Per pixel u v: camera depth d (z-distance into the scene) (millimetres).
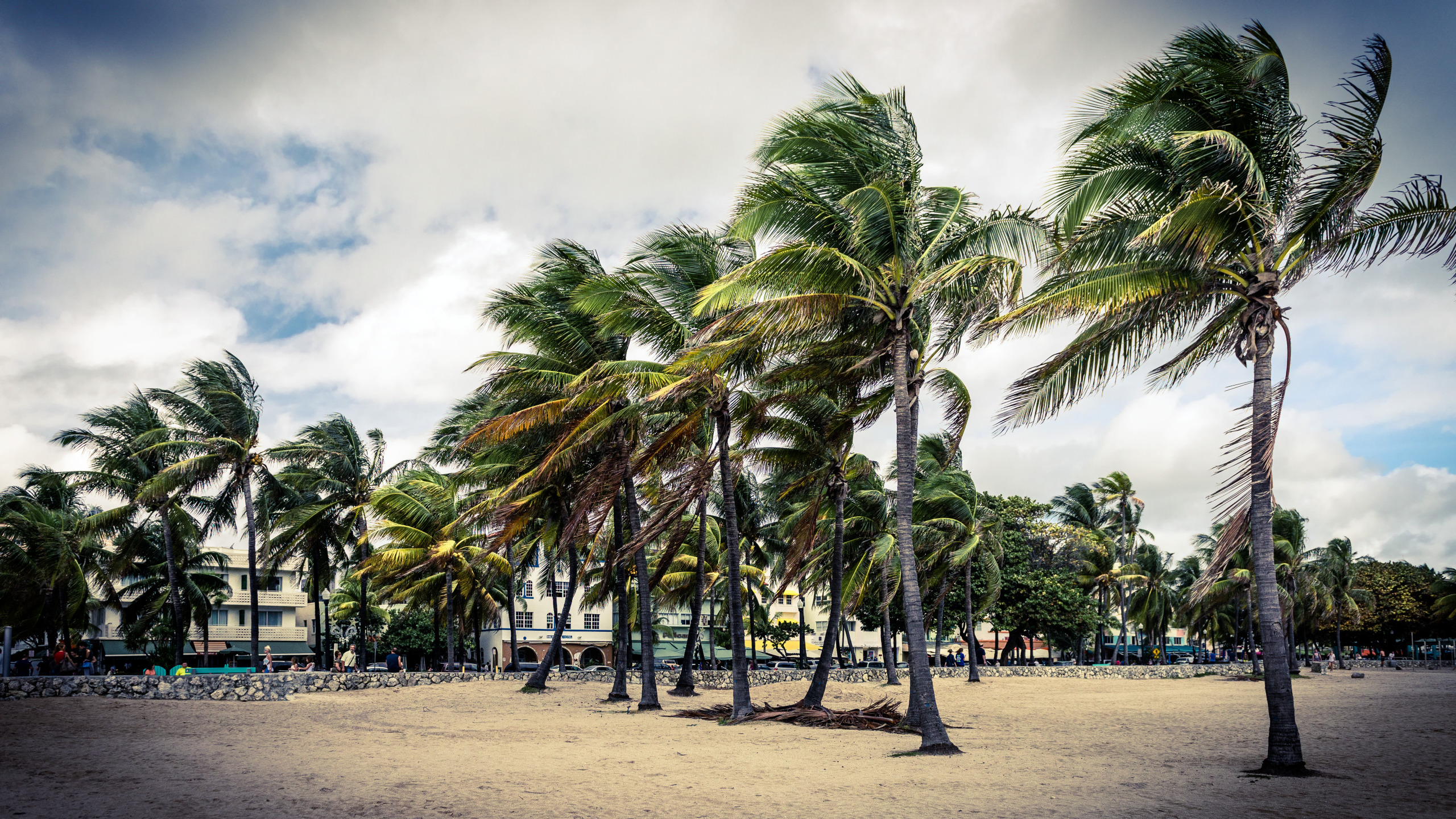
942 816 9445
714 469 21672
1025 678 50812
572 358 23734
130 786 11055
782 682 38031
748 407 21469
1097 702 30000
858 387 20172
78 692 22156
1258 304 13406
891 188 15125
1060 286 14680
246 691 24406
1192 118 13359
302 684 27312
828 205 16328
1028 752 15336
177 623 34406
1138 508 72625
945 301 17516
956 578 46688
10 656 23156
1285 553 52344
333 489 40125
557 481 29031
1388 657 89188
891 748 15898
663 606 49094
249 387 34031
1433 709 24984
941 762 13875
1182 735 18453
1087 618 53875
